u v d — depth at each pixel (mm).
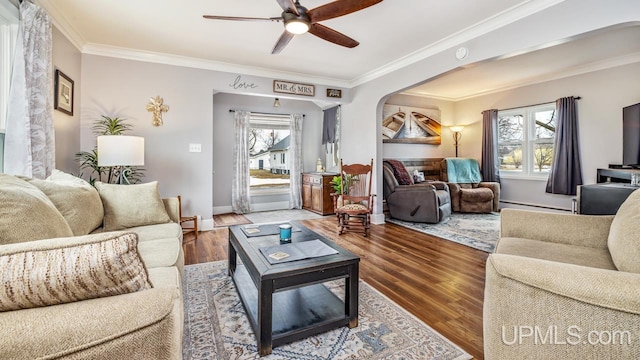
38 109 2146
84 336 600
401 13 2645
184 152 3863
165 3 2498
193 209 3945
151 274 1354
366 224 3842
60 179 2004
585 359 836
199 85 3932
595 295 814
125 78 3539
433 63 3455
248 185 5504
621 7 2018
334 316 1697
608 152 4145
